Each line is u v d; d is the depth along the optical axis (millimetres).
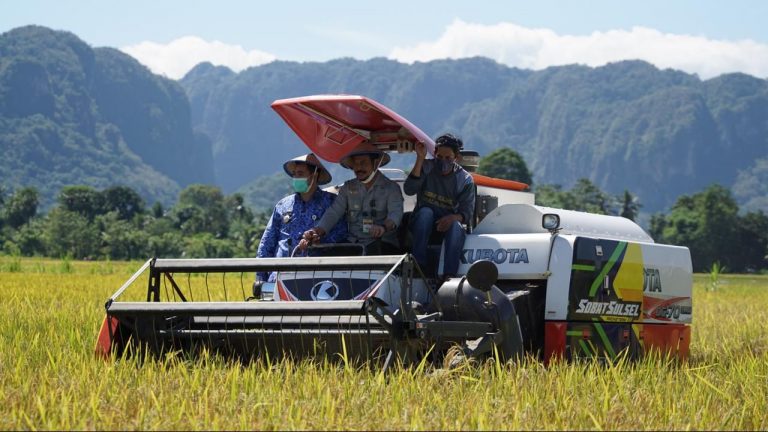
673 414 6539
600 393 7141
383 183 9703
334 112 10070
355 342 8172
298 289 8859
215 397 6395
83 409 6188
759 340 14070
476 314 8562
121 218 169250
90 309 15797
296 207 10383
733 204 170375
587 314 9492
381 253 9633
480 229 9891
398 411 6246
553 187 172625
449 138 9633
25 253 126312
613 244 9867
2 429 5762
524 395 6781
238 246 112062
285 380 7227
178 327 8578
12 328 11891
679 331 11094
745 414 6863
